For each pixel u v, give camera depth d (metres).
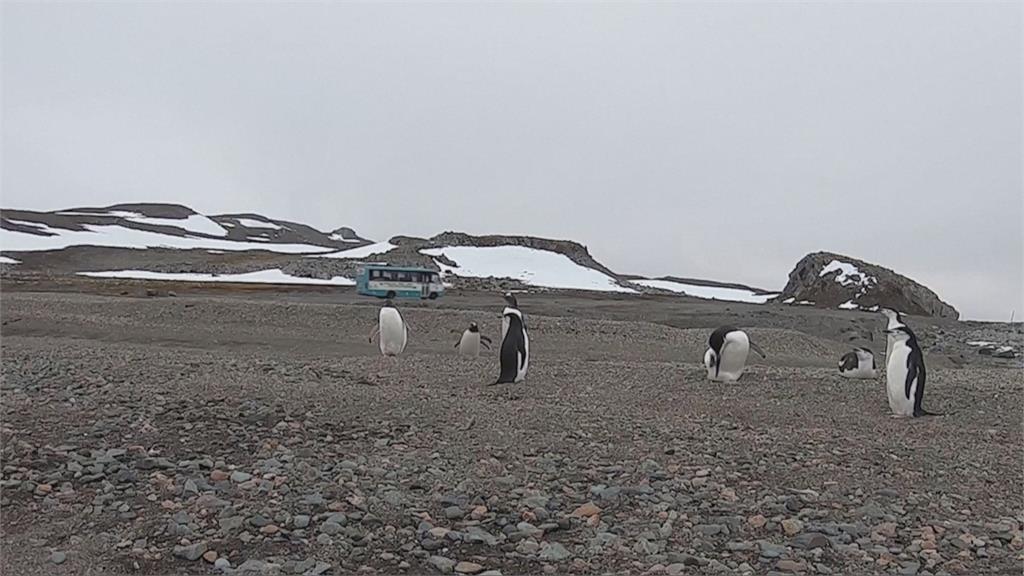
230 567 5.23
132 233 138.75
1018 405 12.23
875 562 5.50
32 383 11.55
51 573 5.16
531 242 122.94
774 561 5.48
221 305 32.97
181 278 81.00
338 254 112.69
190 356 16.97
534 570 5.26
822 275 83.31
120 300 35.41
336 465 7.54
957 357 35.00
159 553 5.48
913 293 78.19
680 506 6.59
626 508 6.52
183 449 7.91
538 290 84.56
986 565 5.52
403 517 6.19
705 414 10.95
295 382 12.39
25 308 31.39
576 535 5.89
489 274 102.94
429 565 5.32
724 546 5.78
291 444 8.23
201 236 157.62
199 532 5.84
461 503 6.52
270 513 6.19
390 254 107.69
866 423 10.52
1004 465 8.22
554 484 7.07
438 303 50.72
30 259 102.19
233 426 8.80
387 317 19.70
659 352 26.59
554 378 14.58
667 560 5.43
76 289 55.53
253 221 193.00
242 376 12.67
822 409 11.59
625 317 45.56
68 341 22.02
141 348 19.98
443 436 8.78
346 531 5.86
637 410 11.12
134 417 9.03
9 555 5.44
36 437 8.14
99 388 11.05
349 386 12.24
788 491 7.06
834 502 6.80
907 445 9.02
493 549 5.60
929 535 6.04
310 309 32.47
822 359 27.14
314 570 5.18
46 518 6.12
